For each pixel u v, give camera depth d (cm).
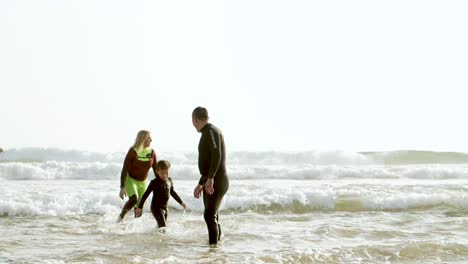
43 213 1088
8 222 992
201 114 769
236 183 1705
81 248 758
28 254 716
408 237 847
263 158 2728
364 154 2788
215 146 752
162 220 902
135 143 980
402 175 2002
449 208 1165
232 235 859
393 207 1174
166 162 914
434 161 2792
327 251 727
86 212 1113
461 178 1998
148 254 715
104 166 1953
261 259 685
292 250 730
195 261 672
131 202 976
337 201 1184
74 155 2562
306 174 1977
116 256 695
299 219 1044
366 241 819
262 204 1169
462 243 771
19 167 1886
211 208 779
